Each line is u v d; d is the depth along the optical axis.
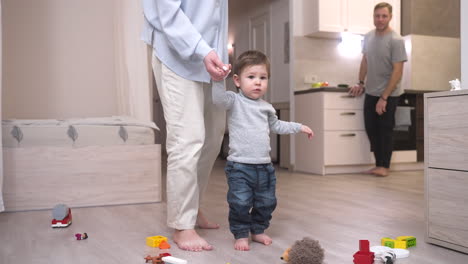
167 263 1.32
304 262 1.25
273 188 1.62
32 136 2.35
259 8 5.92
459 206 1.49
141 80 2.83
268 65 1.62
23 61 3.81
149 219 2.08
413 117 4.51
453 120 1.51
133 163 2.54
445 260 1.40
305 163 4.42
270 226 1.89
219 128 1.73
